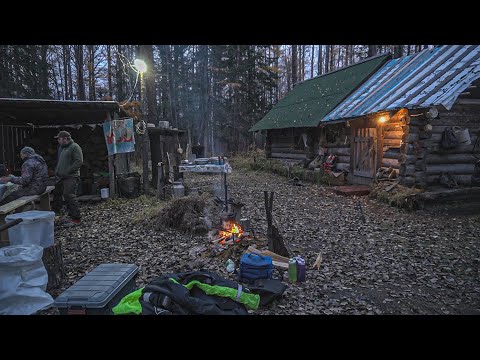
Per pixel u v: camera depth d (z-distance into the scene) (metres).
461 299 4.25
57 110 9.79
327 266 5.23
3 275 3.51
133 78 25.78
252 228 6.95
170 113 25.25
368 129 11.34
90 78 25.03
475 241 6.32
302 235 6.77
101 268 3.88
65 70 26.52
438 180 9.28
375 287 4.56
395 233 6.84
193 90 27.00
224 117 26.88
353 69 15.30
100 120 11.58
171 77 25.83
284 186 12.36
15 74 16.59
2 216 5.45
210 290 3.28
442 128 9.16
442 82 8.92
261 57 27.12
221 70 27.23
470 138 9.27
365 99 11.51
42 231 4.60
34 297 3.61
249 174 16.08
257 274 4.27
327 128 13.35
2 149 11.20
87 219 8.05
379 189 9.67
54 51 24.75
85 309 3.09
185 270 4.95
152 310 3.08
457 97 8.35
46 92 18.80
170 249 5.88
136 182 10.64
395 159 10.14
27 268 3.65
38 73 17.86
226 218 6.39
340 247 6.09
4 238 5.07
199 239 6.35
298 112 15.53
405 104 8.98
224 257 5.31
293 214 8.34
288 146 16.47
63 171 7.45
